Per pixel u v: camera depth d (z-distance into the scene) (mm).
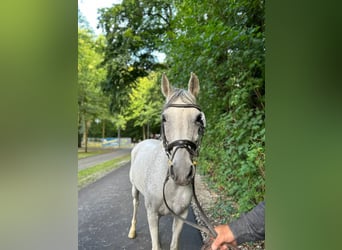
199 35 2352
